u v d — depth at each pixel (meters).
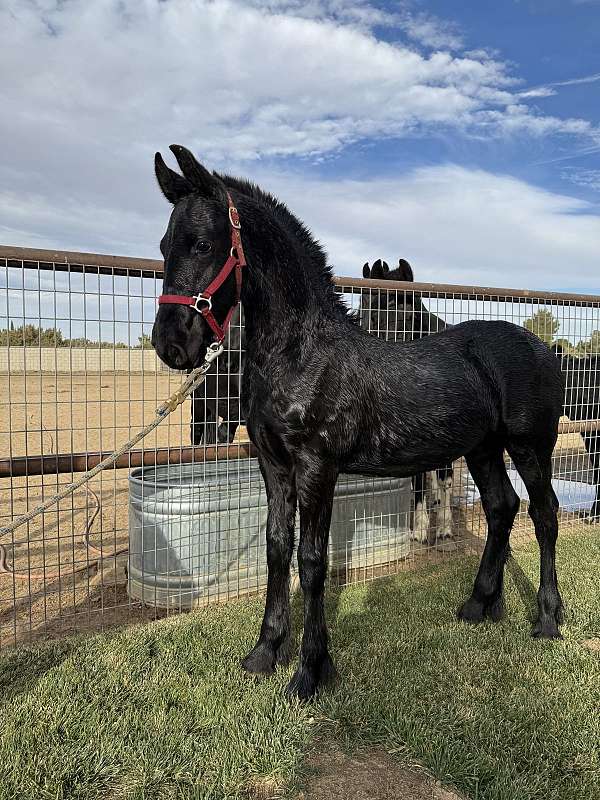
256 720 2.14
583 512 5.79
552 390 2.99
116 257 2.98
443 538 4.85
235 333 4.45
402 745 2.04
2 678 2.48
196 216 2.13
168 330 2.09
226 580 3.63
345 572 4.09
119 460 3.13
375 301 5.07
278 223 2.44
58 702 2.25
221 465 3.99
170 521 3.44
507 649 2.79
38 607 3.44
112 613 3.37
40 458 2.93
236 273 2.22
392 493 4.31
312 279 2.50
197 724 2.14
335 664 2.60
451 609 3.29
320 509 2.40
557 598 3.01
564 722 2.18
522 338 3.02
